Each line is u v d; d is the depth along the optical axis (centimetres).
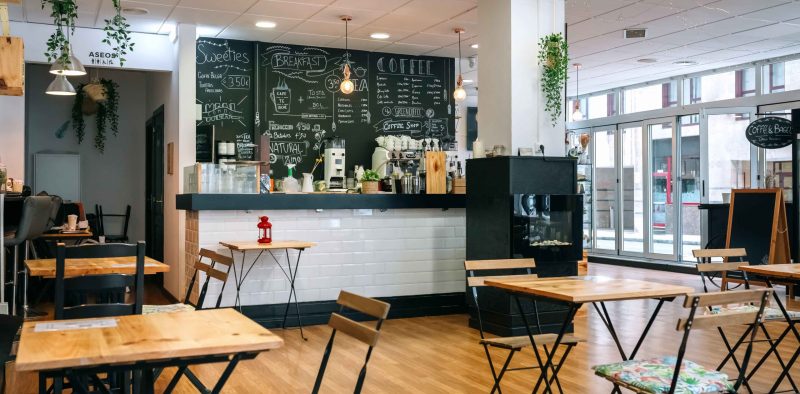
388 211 773
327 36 948
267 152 903
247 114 976
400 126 1073
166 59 908
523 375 520
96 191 1190
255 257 715
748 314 333
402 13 826
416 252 784
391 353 594
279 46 991
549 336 432
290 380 507
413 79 1080
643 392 316
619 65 1139
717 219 1049
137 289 378
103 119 1184
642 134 1292
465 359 571
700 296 313
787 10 806
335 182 980
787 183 1058
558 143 709
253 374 524
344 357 579
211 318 289
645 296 383
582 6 783
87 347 236
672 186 1228
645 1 765
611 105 1386
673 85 1249
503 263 468
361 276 759
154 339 248
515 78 689
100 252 371
